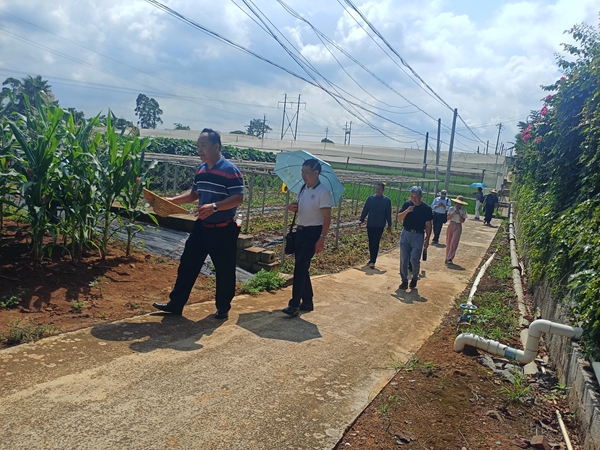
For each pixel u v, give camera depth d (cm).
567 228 566
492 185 4450
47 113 651
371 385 416
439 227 1423
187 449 291
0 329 423
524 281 932
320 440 321
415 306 716
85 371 369
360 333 555
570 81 701
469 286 898
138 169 705
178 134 4112
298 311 595
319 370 433
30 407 310
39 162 570
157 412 326
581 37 830
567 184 697
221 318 536
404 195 2609
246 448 300
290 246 602
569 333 444
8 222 758
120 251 740
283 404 362
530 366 496
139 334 457
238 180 517
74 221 627
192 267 527
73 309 498
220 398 357
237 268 815
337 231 1158
